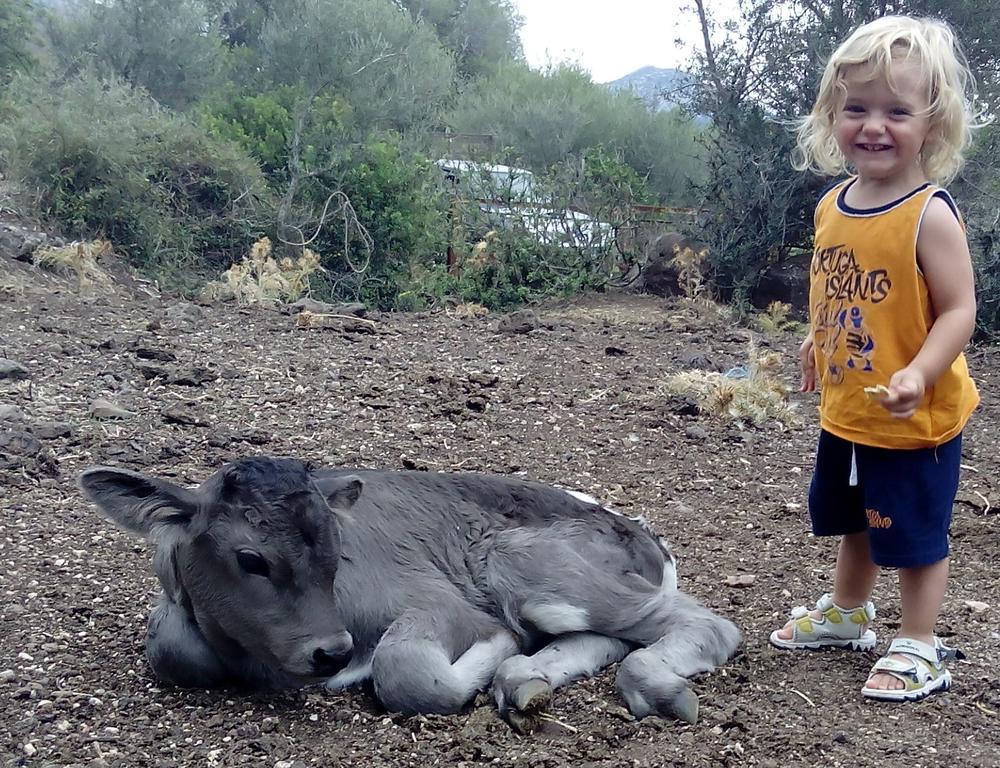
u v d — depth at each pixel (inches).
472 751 70.3
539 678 73.7
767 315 239.8
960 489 121.3
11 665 78.4
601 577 81.1
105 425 123.2
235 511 71.9
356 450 122.6
